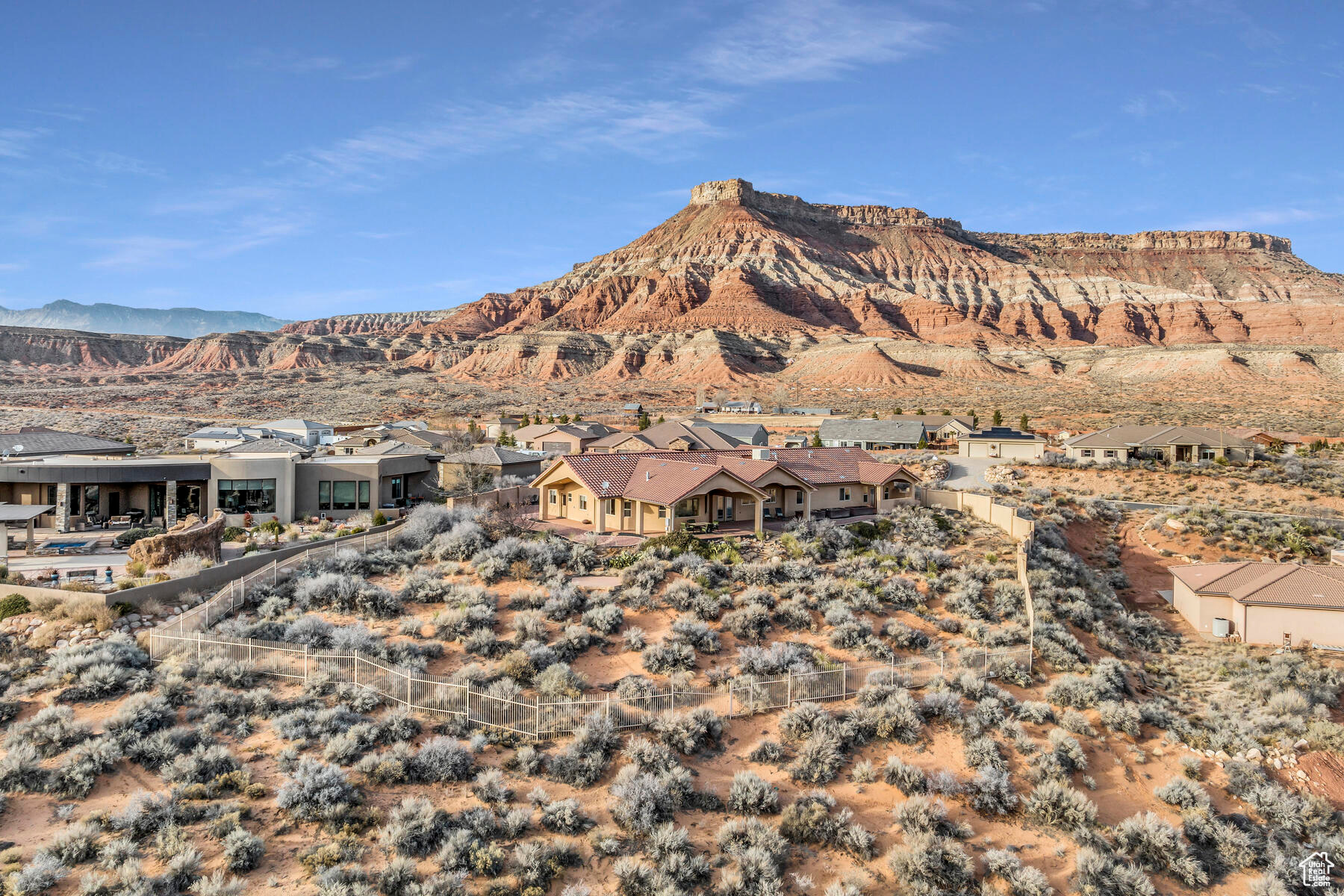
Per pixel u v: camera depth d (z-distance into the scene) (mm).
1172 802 24875
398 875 18094
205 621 30219
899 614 35125
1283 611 38938
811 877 20422
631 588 34625
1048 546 47875
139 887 16625
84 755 21125
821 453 57594
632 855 20172
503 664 27891
